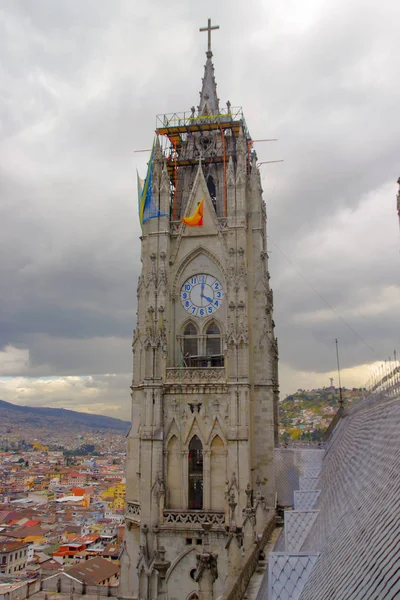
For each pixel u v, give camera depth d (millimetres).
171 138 83688
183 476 66750
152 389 68625
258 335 72312
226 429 66875
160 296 71688
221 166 80250
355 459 40500
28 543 196500
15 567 176750
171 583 62781
